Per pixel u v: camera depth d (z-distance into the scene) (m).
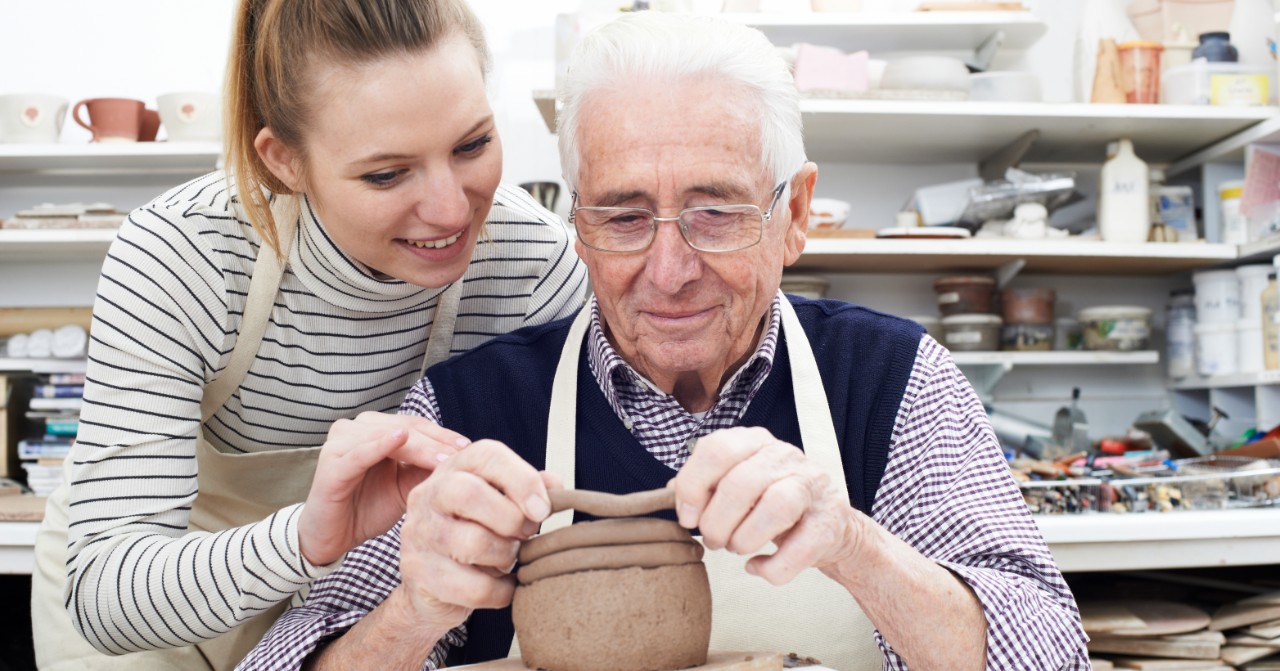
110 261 1.17
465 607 0.88
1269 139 2.35
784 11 2.51
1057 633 0.94
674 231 0.97
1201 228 2.63
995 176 2.60
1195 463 2.14
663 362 1.04
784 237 1.07
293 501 1.42
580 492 0.80
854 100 2.29
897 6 2.61
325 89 1.00
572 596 0.80
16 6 2.62
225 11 2.65
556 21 2.27
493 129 1.10
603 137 0.97
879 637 1.02
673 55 0.96
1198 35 2.47
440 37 1.02
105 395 1.15
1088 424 2.63
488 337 1.46
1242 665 1.89
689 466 0.80
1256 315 2.35
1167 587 2.22
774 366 1.16
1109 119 2.35
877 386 1.15
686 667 0.82
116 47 2.64
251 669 0.99
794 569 0.80
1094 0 2.43
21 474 2.44
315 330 1.28
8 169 2.59
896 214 2.71
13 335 2.46
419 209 1.05
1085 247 2.34
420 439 0.98
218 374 1.27
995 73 2.35
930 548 1.05
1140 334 2.49
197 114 2.40
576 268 1.49
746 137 0.97
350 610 1.09
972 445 1.10
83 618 1.09
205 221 1.21
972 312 2.47
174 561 1.04
